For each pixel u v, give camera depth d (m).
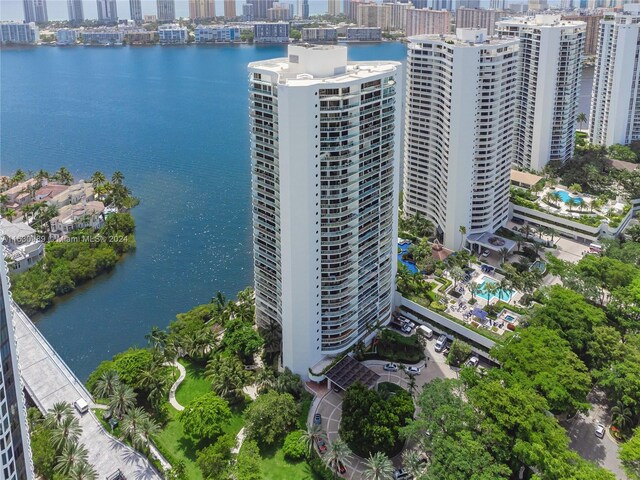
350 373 184.00
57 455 154.38
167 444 165.25
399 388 176.50
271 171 175.00
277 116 166.00
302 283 177.88
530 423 147.88
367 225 187.88
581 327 190.00
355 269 187.50
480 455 143.38
